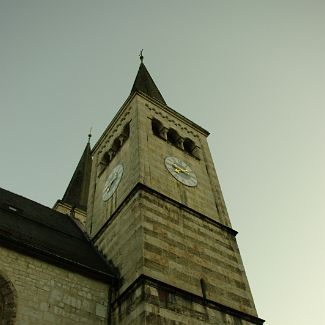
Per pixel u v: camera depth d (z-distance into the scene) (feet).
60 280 56.90
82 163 154.61
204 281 63.10
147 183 74.43
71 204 130.31
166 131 95.04
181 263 62.85
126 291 56.95
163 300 54.44
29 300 51.98
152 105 100.22
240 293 66.23
